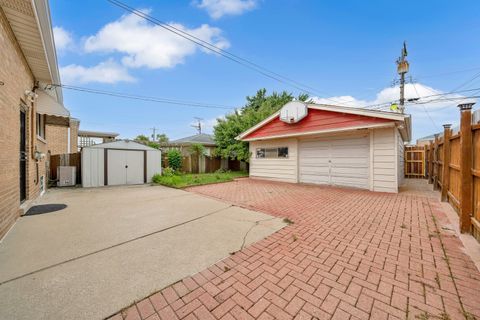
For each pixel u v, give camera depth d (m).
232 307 1.74
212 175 12.79
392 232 3.43
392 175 7.08
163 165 12.50
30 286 1.98
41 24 3.74
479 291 1.94
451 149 5.04
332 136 8.66
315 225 3.81
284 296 1.88
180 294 1.90
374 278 2.15
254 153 11.72
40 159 6.30
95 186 8.81
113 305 1.74
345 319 1.61
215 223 3.96
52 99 6.60
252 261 2.52
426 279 2.13
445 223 3.85
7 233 3.38
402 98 15.12
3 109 3.29
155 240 3.14
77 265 2.39
